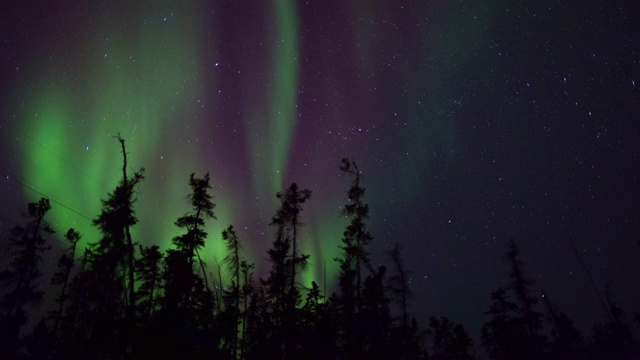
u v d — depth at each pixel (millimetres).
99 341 26891
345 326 32844
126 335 25938
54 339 33094
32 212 40344
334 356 30891
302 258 35094
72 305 33219
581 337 48594
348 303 33438
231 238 40500
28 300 37844
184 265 29656
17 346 34375
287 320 32719
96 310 30391
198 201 32125
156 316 27219
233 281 38719
